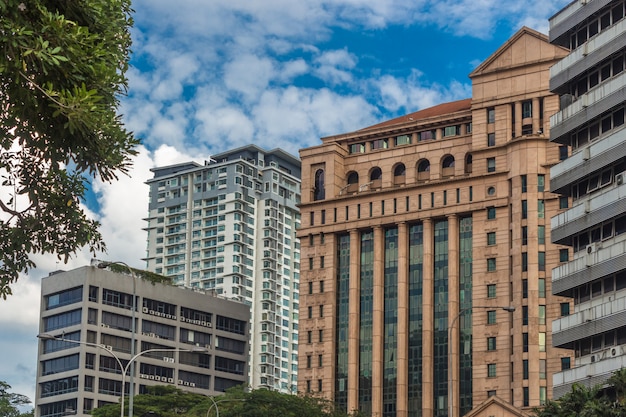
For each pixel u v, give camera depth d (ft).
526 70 525.34
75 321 578.66
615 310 269.23
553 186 301.02
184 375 616.80
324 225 570.05
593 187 289.74
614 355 267.59
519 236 505.66
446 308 531.09
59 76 84.38
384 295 550.36
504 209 518.78
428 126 558.97
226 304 651.66
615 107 281.13
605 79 288.10
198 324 631.97
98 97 82.48
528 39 527.81
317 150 583.58
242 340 655.35
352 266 559.38
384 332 545.44
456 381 517.55
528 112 522.06
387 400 536.01
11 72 80.28
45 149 88.94
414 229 549.95
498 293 511.40
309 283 568.82
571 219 291.58
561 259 495.00
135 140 91.61
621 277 272.51
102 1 89.20
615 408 219.20
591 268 280.31
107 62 89.86
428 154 554.46
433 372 528.22
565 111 299.38
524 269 500.74
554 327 292.40
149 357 600.39
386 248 555.69
